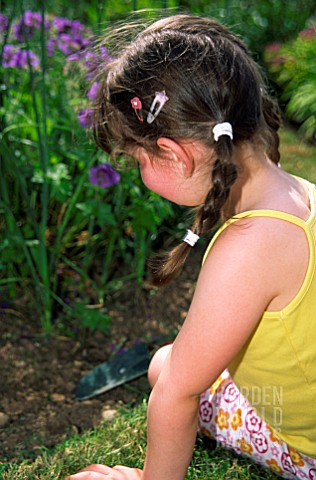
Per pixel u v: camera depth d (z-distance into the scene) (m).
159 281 1.45
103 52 1.99
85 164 2.66
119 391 2.30
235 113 1.27
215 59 1.28
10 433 2.11
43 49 2.40
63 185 2.48
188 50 1.28
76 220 2.74
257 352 1.43
